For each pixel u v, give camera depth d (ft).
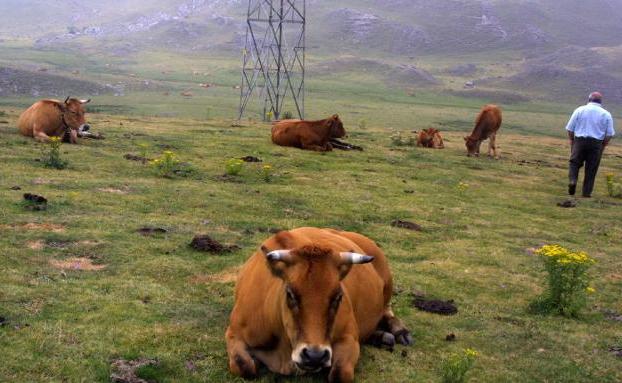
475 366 25.46
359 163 79.10
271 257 19.97
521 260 43.06
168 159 60.29
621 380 25.29
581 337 29.71
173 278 33.12
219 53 647.56
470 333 29.01
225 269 35.09
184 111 246.88
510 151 115.75
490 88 505.66
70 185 51.78
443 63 648.79
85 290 29.86
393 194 62.23
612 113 444.55
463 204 61.00
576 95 492.54
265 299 21.68
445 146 111.86
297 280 19.67
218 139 88.69
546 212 61.52
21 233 37.83
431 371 24.40
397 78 505.66
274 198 54.49
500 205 62.85
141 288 30.83
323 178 66.74
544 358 26.91
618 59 606.14
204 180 59.62
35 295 28.55
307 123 85.87
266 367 22.91
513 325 30.71
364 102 346.74
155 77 447.42
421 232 48.88
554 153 118.93
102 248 36.65
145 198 49.78
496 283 37.50
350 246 24.77
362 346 26.02
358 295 24.03
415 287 35.22
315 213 51.06
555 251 33.42
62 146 70.49
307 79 477.36
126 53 637.30
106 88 346.13
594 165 70.38
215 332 26.32
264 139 92.68
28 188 49.34
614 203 68.49
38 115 71.87
